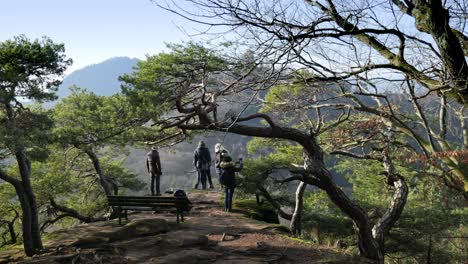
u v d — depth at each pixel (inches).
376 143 680.4
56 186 877.2
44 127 424.8
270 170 690.2
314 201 927.7
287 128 442.3
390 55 395.2
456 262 814.5
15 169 854.5
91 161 959.6
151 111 427.8
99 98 565.9
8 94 392.2
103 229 511.5
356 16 330.0
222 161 651.5
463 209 722.2
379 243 466.6
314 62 344.8
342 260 398.9
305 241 478.6
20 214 947.3
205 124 437.7
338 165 1013.2
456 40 334.6
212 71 404.8
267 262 380.8
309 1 370.9
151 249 420.2
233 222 562.3
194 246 430.6
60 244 453.4
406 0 363.6
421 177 638.5
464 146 598.5
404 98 636.1
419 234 735.7
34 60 412.2
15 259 433.4
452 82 351.6
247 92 411.2
